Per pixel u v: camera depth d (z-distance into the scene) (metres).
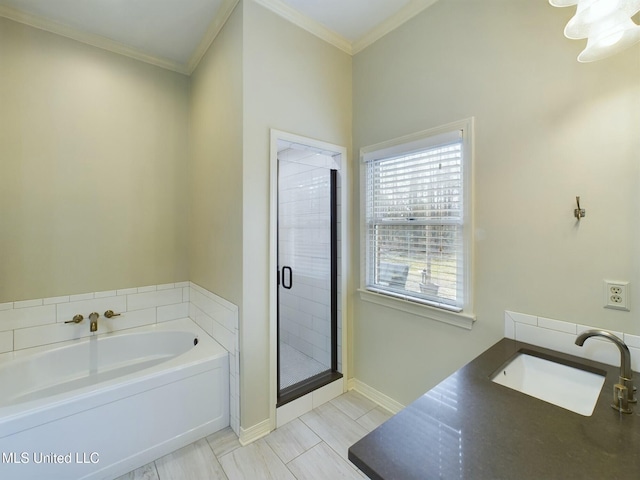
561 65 1.35
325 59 2.24
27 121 2.10
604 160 1.24
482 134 1.63
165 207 2.69
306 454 1.74
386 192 2.20
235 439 1.88
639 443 0.80
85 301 2.34
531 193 1.45
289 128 2.02
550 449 0.78
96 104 2.35
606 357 1.24
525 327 1.48
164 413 1.75
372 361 2.30
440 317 1.84
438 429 0.87
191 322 2.70
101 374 2.30
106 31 2.23
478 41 1.64
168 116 2.69
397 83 2.08
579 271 1.32
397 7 1.97
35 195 2.13
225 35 2.02
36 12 2.03
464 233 1.72
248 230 1.84
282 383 2.21
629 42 0.97
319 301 2.49
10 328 2.06
